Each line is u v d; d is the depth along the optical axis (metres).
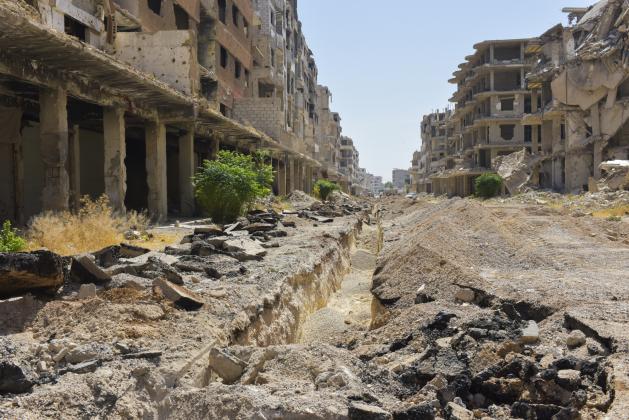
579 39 44.91
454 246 11.45
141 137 26.55
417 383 4.88
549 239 13.61
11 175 16.80
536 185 49.91
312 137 68.88
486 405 4.54
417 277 9.71
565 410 3.99
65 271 7.56
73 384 4.50
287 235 17.11
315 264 12.61
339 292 13.85
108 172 18.16
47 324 6.02
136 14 24.44
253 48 44.53
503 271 9.94
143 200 28.03
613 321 5.92
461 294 8.30
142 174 28.20
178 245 13.02
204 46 33.91
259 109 39.12
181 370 5.06
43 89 14.77
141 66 23.55
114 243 12.90
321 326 10.05
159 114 21.25
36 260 6.46
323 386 4.64
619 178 34.62
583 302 7.05
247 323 7.46
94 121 21.16
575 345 5.50
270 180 25.53
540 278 8.99
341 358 5.27
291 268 10.88
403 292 9.47
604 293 7.62
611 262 10.77
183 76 23.42
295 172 49.44
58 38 12.27
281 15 51.91
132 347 5.55
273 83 49.03
